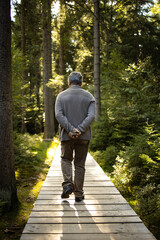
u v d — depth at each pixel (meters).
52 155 8.52
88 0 11.20
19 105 8.05
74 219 2.52
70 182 2.74
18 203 3.89
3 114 3.58
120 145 6.99
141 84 8.00
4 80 3.55
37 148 9.31
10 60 3.62
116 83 8.93
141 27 16.62
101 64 14.78
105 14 13.35
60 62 17.41
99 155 7.37
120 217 2.57
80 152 2.86
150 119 7.08
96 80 10.41
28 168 6.55
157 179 4.41
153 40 16.62
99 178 4.33
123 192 4.48
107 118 8.31
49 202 3.03
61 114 2.71
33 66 22.53
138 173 4.84
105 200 3.12
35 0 11.77
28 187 4.88
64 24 12.67
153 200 3.47
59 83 13.09
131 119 7.17
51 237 2.13
